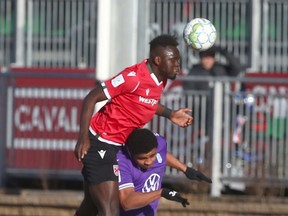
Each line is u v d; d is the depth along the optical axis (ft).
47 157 122.42
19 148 122.42
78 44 167.63
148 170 80.23
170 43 76.89
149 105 77.66
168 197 76.74
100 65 99.40
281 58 165.68
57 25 168.66
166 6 165.37
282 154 117.19
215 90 117.60
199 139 117.60
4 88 121.29
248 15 165.68
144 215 81.87
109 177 77.51
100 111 79.20
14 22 170.19
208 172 116.26
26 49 169.89
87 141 75.77
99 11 99.35
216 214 105.19
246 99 117.60
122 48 99.66
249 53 165.78
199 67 134.82
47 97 122.21
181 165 82.79
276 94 117.19
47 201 107.65
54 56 168.96
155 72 77.00
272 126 117.50
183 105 118.11
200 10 165.78
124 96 77.10
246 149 117.50
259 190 115.34
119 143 78.79
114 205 77.20
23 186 124.06
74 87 122.11
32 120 122.31
